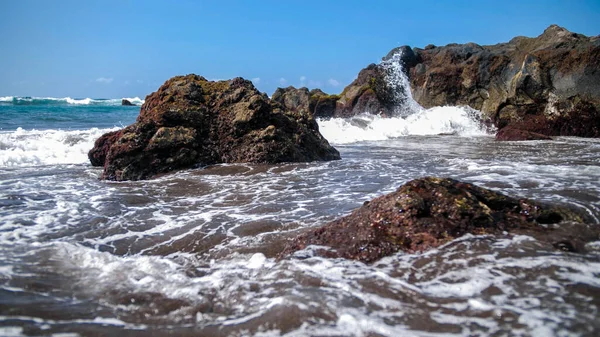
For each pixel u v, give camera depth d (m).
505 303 3.32
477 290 3.54
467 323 3.08
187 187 8.34
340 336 2.96
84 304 3.56
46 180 9.12
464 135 20.09
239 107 11.16
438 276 3.81
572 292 3.46
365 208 5.02
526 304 3.30
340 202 6.92
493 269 3.88
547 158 11.20
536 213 4.93
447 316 3.18
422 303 3.38
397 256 4.21
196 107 10.91
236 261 4.58
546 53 19.44
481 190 5.14
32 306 3.49
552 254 4.15
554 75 18.97
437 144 15.86
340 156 12.67
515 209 5.03
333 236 4.65
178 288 3.85
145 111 11.44
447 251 4.22
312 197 7.32
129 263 4.50
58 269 4.33
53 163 11.62
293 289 3.65
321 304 3.37
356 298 3.47
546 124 18.42
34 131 15.54
